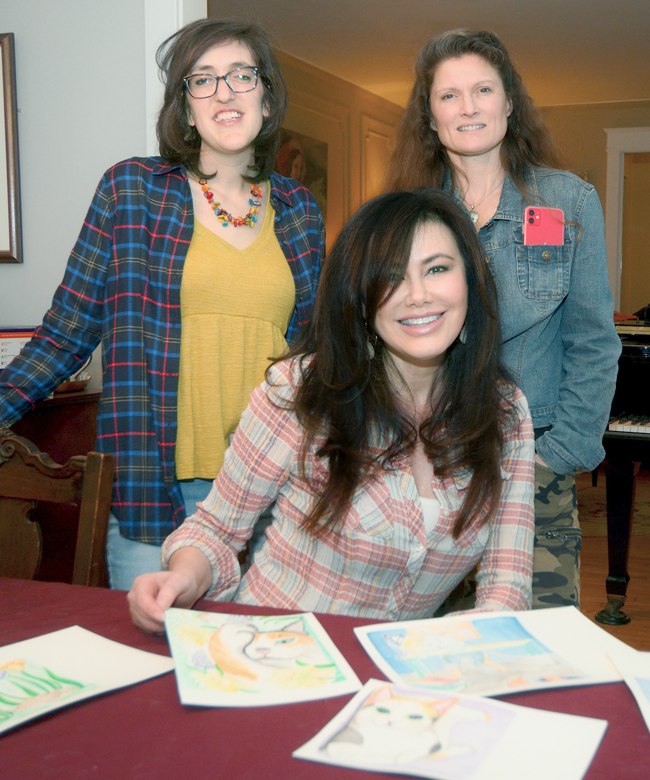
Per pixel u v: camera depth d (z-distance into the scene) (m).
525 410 1.35
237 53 1.76
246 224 1.88
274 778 0.68
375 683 0.85
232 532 1.28
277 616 1.04
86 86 2.70
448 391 1.26
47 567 2.53
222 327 1.80
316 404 1.22
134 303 1.73
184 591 1.07
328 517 1.21
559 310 1.76
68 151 2.75
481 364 1.26
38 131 2.77
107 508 1.35
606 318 1.68
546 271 1.70
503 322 1.71
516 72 1.77
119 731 0.77
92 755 0.72
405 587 1.24
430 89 1.77
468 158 1.78
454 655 0.92
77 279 1.76
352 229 1.20
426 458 1.27
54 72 2.73
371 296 1.17
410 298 1.16
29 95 2.77
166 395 1.73
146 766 0.70
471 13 5.20
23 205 2.83
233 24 1.78
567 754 0.72
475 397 1.25
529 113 1.79
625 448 2.96
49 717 0.79
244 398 1.84
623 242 8.88
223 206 1.85
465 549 1.25
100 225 1.75
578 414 1.69
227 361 1.81
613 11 5.15
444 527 1.23
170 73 1.79
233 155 1.84
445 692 0.83
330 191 6.75
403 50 6.03
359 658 0.92
